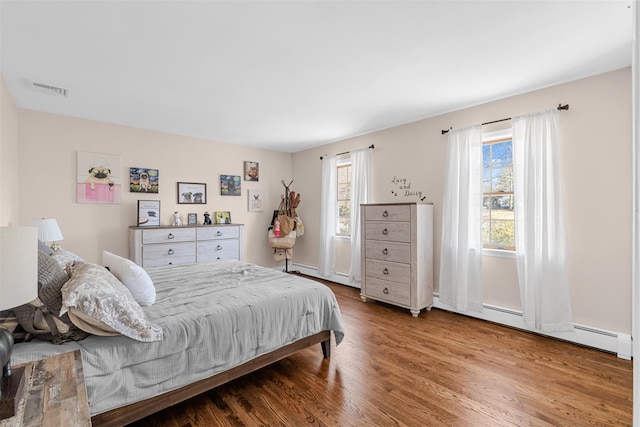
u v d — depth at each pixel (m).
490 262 3.27
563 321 2.71
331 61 2.37
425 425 1.67
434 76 2.65
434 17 1.83
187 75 2.60
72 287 1.38
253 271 2.96
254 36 2.02
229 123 4.03
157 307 1.90
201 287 2.37
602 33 2.00
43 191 3.50
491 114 3.24
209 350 1.76
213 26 1.90
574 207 2.71
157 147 4.36
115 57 2.29
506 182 3.24
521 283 2.94
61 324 1.42
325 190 5.15
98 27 1.90
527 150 2.88
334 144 5.10
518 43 2.12
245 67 2.46
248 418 1.74
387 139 4.28
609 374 2.19
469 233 3.36
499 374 2.20
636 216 0.48
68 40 2.05
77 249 3.72
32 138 3.43
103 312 1.40
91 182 3.81
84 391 1.02
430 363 2.37
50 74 2.56
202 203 4.80
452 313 3.57
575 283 2.71
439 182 3.70
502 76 2.65
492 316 3.23
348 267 4.94
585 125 2.66
